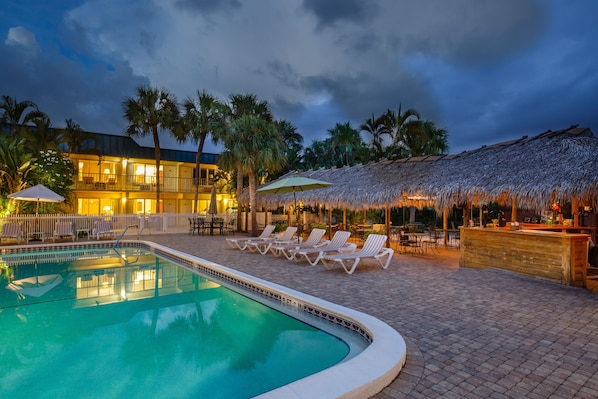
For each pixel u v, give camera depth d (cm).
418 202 1595
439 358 418
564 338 481
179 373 460
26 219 1719
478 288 764
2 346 553
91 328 634
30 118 2433
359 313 562
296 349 535
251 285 816
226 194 3397
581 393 339
